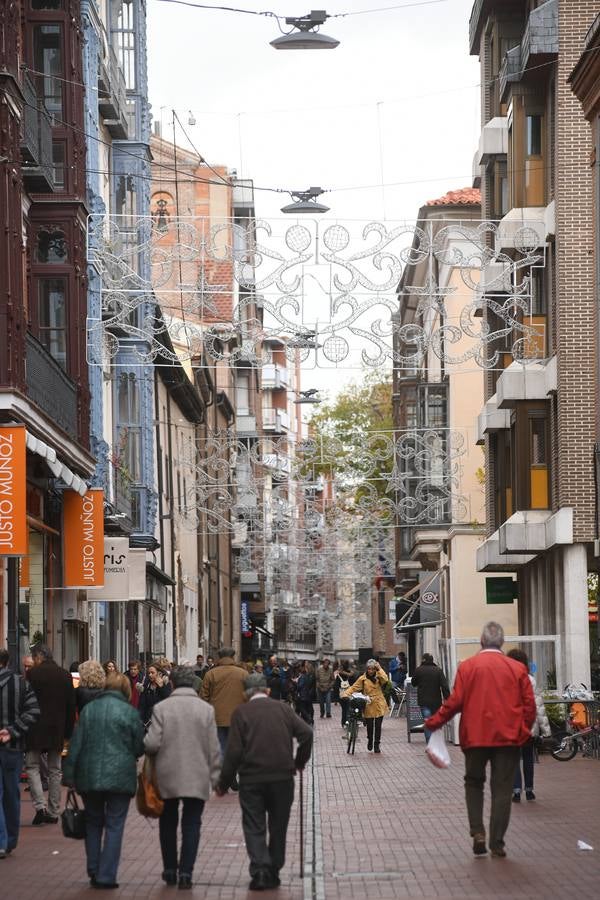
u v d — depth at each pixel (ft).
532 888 65.05
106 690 70.23
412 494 284.00
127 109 215.10
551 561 194.80
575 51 180.45
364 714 171.12
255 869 67.77
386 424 431.43
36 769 96.02
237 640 437.17
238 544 412.77
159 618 264.52
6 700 80.84
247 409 479.00
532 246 133.49
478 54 231.71
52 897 65.98
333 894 65.41
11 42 127.13
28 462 140.36
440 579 295.69
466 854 77.10
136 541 219.00
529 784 104.01
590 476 180.45
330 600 601.62
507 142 201.57
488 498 224.53
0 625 131.64
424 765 147.23
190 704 68.95
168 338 234.38
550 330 187.73
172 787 67.92
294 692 279.28
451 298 278.46
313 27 114.83
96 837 69.87
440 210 286.05
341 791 118.62
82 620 178.19
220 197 342.23
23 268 134.82
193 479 320.70
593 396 180.65
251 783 68.33
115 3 217.15
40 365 136.87
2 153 124.26
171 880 69.97
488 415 212.64
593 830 86.07
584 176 180.65
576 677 179.01
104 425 203.72
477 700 74.74
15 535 119.03
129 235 207.51
